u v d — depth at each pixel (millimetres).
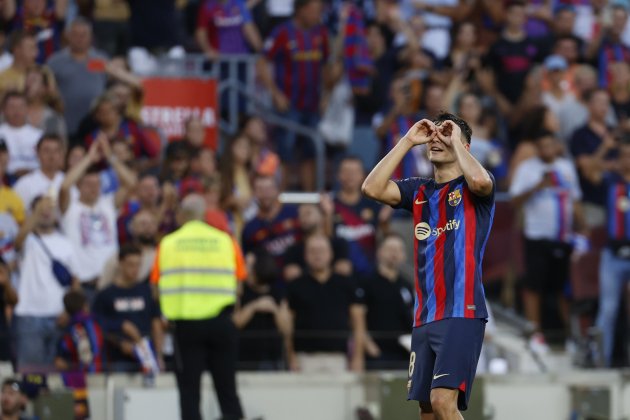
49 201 45219
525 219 51438
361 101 58906
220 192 50469
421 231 27672
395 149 27922
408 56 59312
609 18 62469
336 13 63312
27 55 53469
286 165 58188
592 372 46156
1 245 45688
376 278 45312
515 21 59562
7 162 48812
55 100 52438
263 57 58438
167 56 58656
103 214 47594
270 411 43031
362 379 43688
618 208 49375
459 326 26938
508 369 47312
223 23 59719
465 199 27359
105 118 51531
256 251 44125
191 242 39125
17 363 41750
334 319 44188
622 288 49219
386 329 44938
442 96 55719
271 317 43562
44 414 40562
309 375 43375
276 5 63594
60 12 57719
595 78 58844
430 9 62656
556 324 51000
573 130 56500
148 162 51969
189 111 55625
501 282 52031
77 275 46031
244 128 53625
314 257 44438
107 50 59312
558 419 45312
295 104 58250
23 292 44625
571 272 51000
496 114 57094
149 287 43281
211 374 39188
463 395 27203
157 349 43031
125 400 41406
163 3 59344
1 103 51906
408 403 42094
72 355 41812
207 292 38750
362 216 50156
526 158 52812
